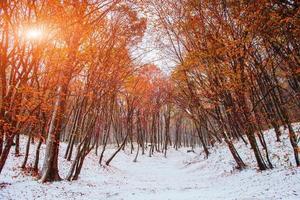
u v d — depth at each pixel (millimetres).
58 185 16609
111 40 19656
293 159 19844
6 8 9430
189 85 22703
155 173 35000
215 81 19750
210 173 27844
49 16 10781
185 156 54625
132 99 43344
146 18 20234
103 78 19859
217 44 16703
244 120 19938
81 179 21031
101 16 13828
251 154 26344
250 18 12688
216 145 41594
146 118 56781
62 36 12570
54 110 17547
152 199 14008
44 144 30203
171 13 20891
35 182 16594
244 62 16984
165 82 39812
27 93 10766
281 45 13258
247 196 12797
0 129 10609
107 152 46094
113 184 20953
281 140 26031
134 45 21828
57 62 12570
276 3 9875
